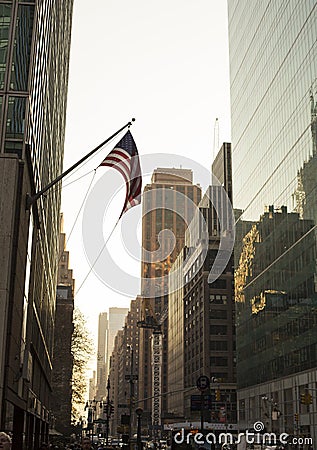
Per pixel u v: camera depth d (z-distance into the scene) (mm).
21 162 28031
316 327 67000
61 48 58719
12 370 26031
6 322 25016
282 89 85125
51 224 55875
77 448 43156
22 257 28656
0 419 23875
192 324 129500
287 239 78812
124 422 54031
